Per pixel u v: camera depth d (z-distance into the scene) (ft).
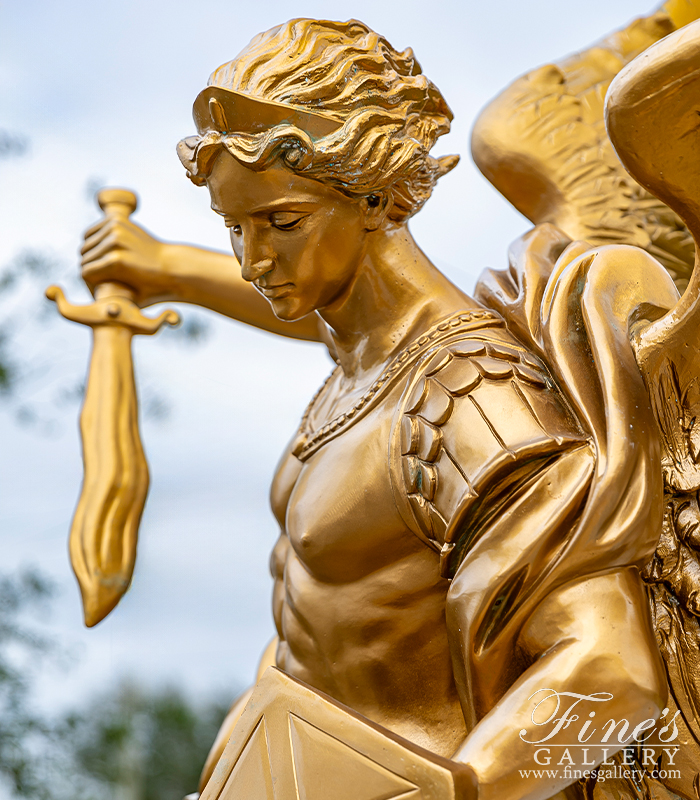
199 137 6.46
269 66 6.28
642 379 6.28
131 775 29.58
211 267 9.66
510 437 5.96
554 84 8.90
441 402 6.20
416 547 6.39
